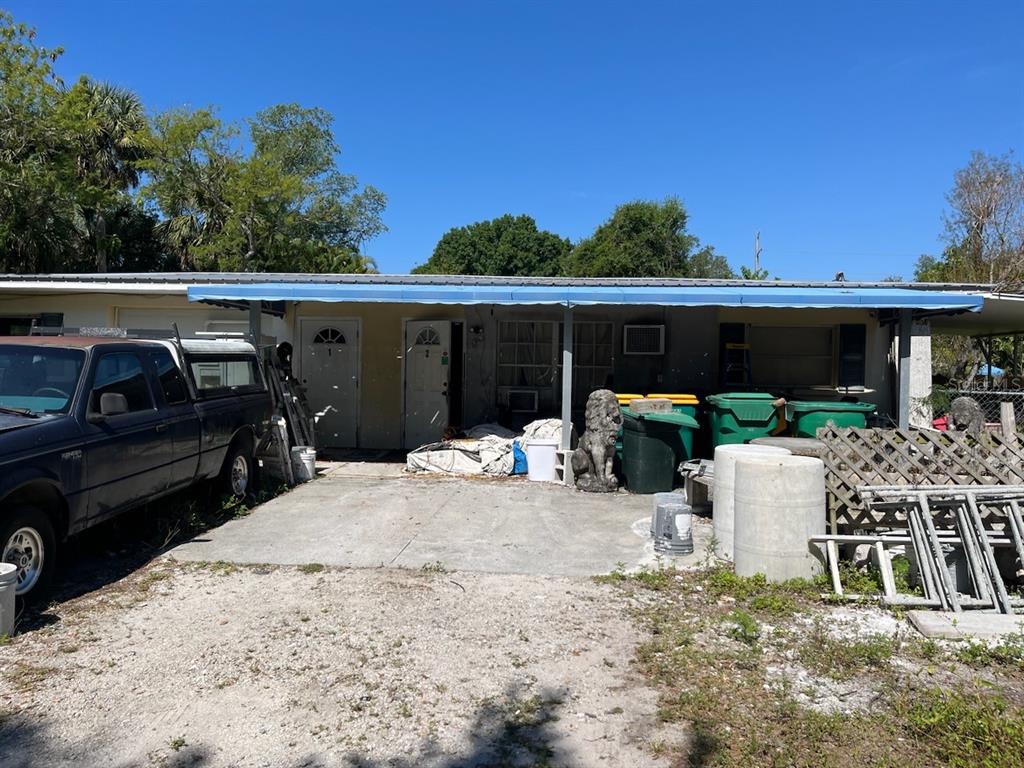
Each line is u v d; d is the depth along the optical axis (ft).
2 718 11.44
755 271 118.52
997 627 14.73
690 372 39.50
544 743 10.84
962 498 17.03
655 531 21.01
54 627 15.05
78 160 78.28
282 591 17.40
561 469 31.83
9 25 59.41
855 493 19.07
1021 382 53.78
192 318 38.73
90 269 80.33
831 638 14.64
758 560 17.81
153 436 19.69
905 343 30.86
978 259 70.23
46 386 17.70
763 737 10.95
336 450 41.45
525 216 162.40
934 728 10.97
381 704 11.98
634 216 129.59
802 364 39.65
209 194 89.66
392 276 36.68
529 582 18.26
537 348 40.55
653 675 13.05
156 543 21.25
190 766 10.23
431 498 28.25
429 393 41.68
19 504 15.58
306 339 42.16
